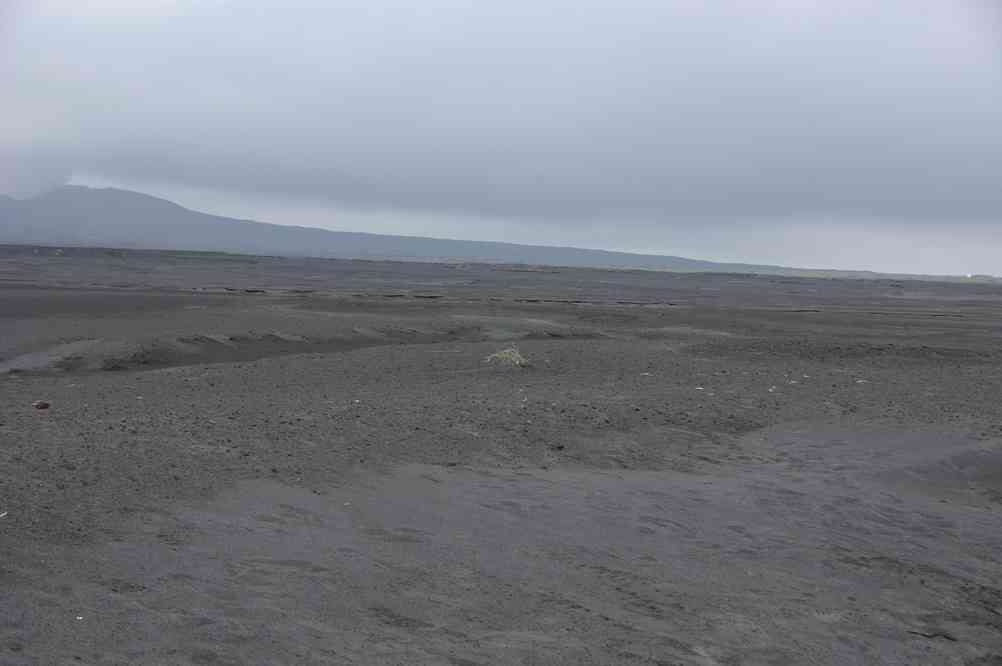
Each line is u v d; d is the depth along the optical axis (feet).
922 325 150.51
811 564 29.12
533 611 23.15
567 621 22.61
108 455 35.86
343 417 47.96
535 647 20.81
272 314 118.93
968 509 37.35
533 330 116.47
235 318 112.06
